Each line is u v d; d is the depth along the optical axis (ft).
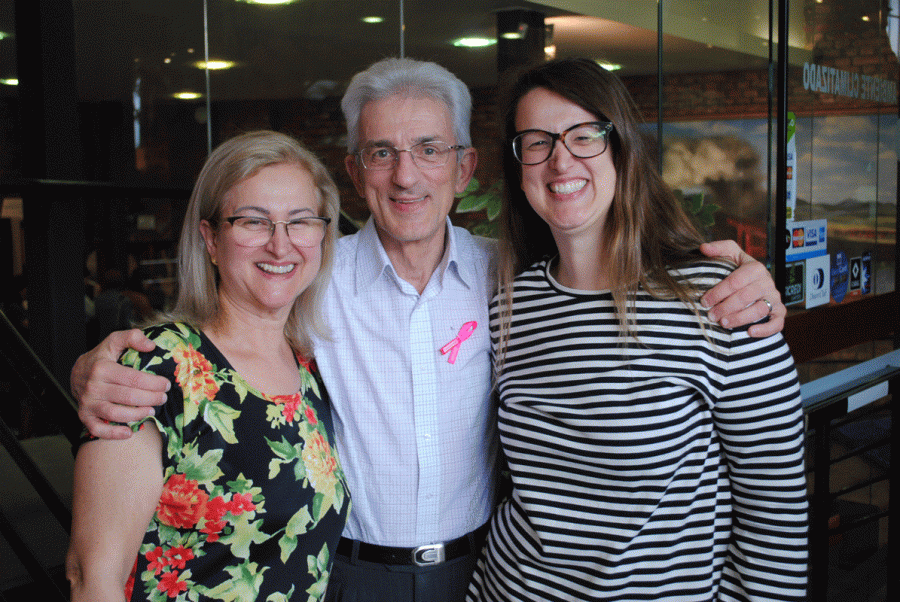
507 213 4.87
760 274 4.00
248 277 4.03
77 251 11.22
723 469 4.40
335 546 4.32
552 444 4.39
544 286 4.64
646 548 4.28
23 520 7.50
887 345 10.75
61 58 10.80
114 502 3.39
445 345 5.02
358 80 4.94
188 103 18.26
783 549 4.12
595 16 13.05
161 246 18.01
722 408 4.12
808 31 8.88
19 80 10.81
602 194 4.25
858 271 10.14
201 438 3.71
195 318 4.04
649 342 4.11
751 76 11.65
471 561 5.19
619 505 4.22
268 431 3.93
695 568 4.29
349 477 5.07
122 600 3.37
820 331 9.21
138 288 17.65
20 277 14.33
